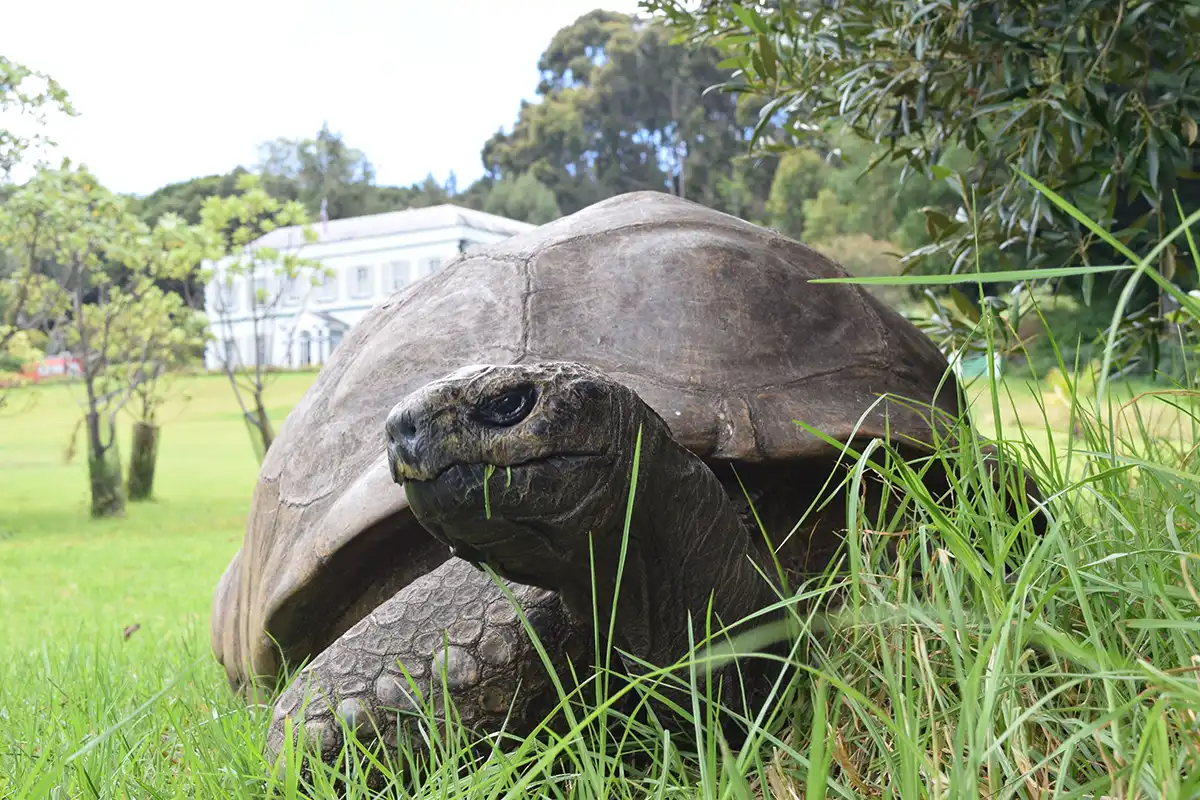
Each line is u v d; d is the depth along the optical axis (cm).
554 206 3366
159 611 602
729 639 151
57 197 1392
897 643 146
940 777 120
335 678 165
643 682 162
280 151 4397
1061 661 144
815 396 193
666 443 146
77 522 1293
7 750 193
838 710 141
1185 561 137
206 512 1385
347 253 3102
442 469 133
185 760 172
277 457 253
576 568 146
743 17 324
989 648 117
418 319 225
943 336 360
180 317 1641
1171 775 95
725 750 119
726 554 156
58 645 420
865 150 953
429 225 3034
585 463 134
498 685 160
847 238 1739
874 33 327
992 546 147
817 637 164
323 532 192
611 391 138
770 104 336
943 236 339
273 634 213
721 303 202
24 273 1426
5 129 1354
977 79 311
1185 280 325
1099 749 120
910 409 200
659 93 3262
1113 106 291
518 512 134
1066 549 131
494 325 208
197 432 2652
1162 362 325
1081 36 296
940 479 199
